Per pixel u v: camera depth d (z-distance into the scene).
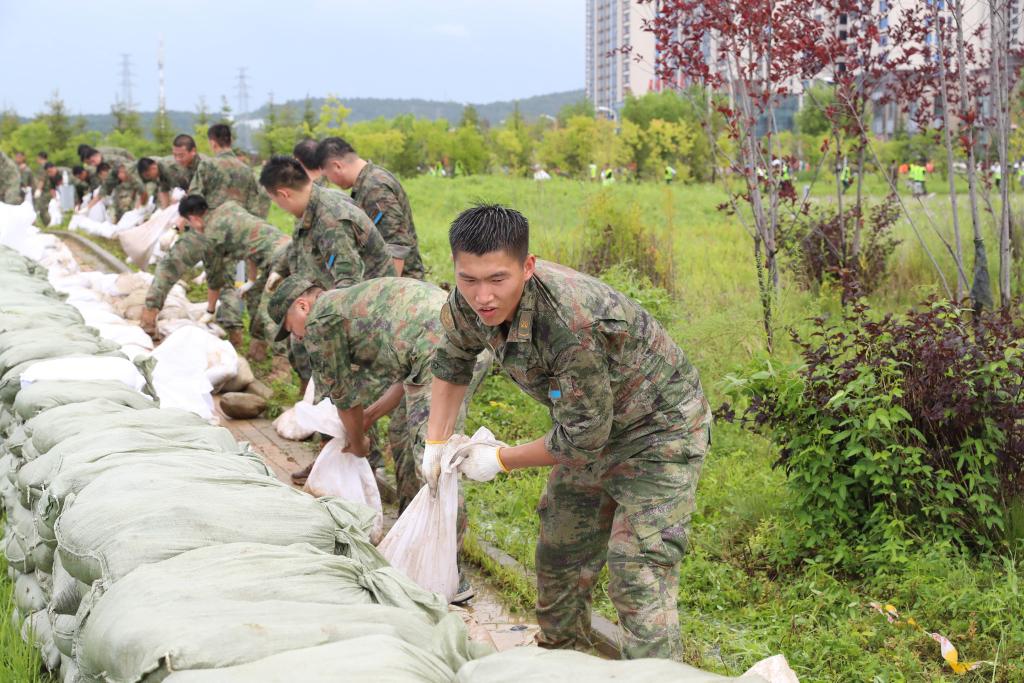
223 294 8.85
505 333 2.90
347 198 5.95
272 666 2.12
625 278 9.00
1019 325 6.07
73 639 2.98
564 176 34.75
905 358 4.75
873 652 3.79
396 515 5.46
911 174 18.73
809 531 4.58
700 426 3.15
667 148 37.53
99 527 2.87
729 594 4.37
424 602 2.77
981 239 6.63
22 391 4.50
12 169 13.08
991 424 4.50
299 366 6.98
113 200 15.85
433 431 3.49
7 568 4.24
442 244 13.79
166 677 2.17
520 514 5.40
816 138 32.91
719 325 7.59
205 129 47.97
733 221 16.42
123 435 3.65
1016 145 8.70
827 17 8.73
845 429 4.67
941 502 4.51
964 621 3.83
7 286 6.84
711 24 7.95
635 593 3.08
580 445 2.95
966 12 6.95
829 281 9.37
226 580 2.57
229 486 3.18
